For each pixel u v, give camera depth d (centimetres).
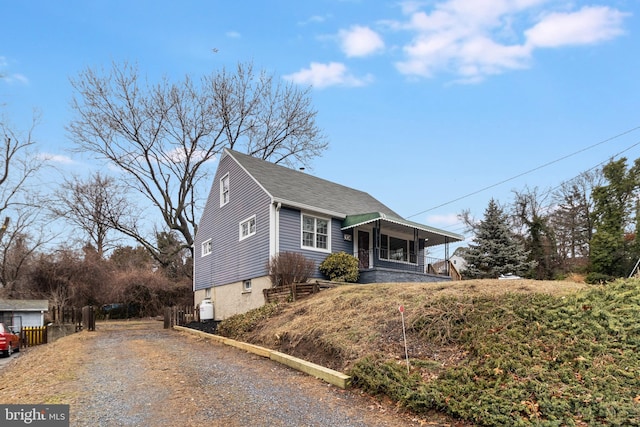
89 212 3175
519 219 3628
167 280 3206
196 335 1412
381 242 1994
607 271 2531
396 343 713
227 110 3194
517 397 474
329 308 983
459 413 475
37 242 2845
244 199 1762
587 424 421
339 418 504
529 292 796
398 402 541
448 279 2084
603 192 2666
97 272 2848
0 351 1502
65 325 1920
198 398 591
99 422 493
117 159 2933
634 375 485
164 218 3061
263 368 795
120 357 960
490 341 617
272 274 1463
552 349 565
